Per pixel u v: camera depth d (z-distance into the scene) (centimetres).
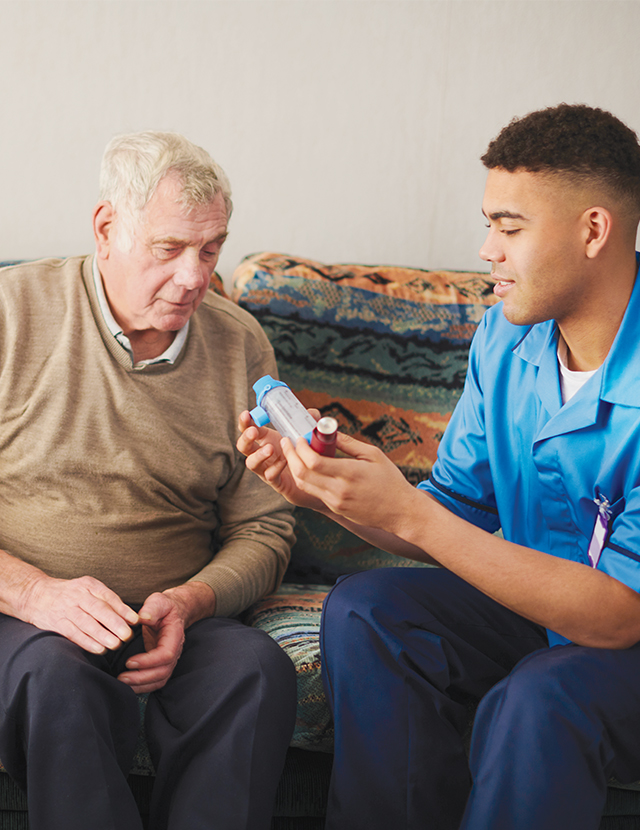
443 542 88
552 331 106
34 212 173
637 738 88
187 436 120
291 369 151
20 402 113
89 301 117
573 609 87
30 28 165
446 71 186
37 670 88
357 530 108
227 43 175
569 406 99
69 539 112
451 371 158
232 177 182
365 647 96
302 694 105
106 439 114
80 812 83
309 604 132
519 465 112
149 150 108
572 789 82
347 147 185
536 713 82
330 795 97
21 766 92
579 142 87
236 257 186
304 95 181
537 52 189
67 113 171
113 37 170
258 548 124
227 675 98
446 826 96
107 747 87
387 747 95
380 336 155
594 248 90
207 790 91
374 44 182
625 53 192
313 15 178
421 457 156
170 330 117
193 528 124
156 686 100
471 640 107
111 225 112
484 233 196
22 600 100
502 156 91
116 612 98
